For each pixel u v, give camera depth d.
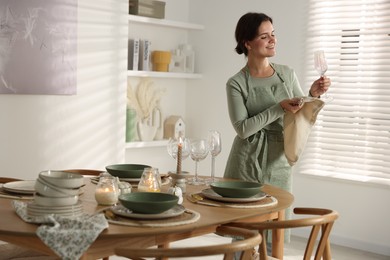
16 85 4.06
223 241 4.82
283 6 5.09
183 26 5.45
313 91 3.26
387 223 4.61
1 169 4.05
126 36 4.81
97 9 4.56
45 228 1.90
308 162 5.02
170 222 2.10
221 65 5.49
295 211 2.69
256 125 3.17
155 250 1.84
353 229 4.79
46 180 2.09
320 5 4.89
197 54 5.68
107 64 4.67
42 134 4.27
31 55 4.13
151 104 5.36
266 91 3.32
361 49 4.72
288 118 3.27
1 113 4.04
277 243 2.94
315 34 4.92
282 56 5.13
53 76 4.27
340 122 4.86
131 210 2.22
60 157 4.39
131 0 5.09
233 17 5.39
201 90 5.66
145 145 5.22
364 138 4.71
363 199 4.73
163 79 5.56
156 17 5.22
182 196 2.67
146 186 2.57
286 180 3.39
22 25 4.06
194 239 4.84
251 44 3.32
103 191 2.39
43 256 2.68
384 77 4.63
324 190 4.94
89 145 4.59
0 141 4.04
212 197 2.56
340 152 4.86
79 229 1.93
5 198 2.46
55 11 4.25
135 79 5.31
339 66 4.84
